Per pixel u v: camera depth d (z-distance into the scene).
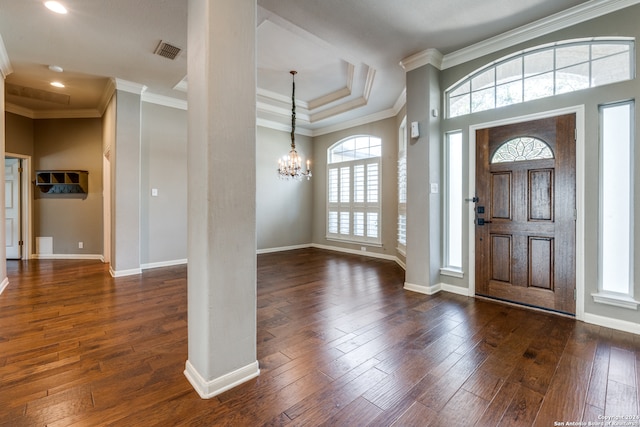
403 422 1.50
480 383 1.82
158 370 1.96
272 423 1.49
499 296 3.29
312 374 1.92
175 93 4.80
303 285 3.98
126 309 3.04
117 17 2.81
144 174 4.84
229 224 1.74
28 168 5.55
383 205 5.91
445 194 3.75
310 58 4.11
